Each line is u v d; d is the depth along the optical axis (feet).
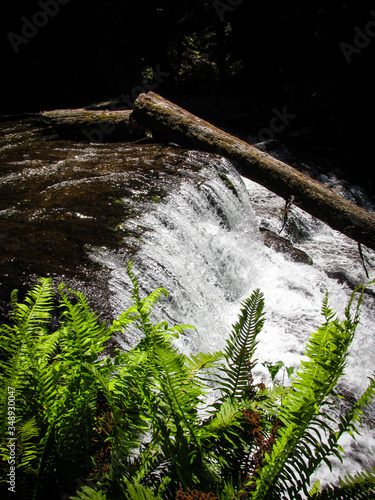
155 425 5.13
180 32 48.85
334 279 19.17
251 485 4.97
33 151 23.20
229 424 5.27
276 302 16.61
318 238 23.66
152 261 12.84
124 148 23.41
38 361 5.55
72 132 25.59
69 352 5.81
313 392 4.88
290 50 41.88
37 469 5.11
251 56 45.88
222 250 16.89
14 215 14.74
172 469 5.18
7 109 35.94
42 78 37.99
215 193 18.38
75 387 5.51
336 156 33.63
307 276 18.89
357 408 5.03
